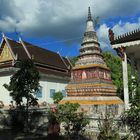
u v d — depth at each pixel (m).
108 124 13.73
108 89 29.16
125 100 19.66
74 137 17.33
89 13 33.62
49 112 20.42
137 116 12.30
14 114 25.89
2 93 40.22
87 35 32.09
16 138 20.61
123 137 13.88
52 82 45.78
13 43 44.19
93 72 29.11
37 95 41.41
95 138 17.28
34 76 24.41
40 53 49.97
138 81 12.41
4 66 41.88
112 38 20.62
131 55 22.62
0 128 25.64
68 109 17.33
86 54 30.80
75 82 29.91
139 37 19.48
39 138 20.36
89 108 26.92
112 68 45.88
